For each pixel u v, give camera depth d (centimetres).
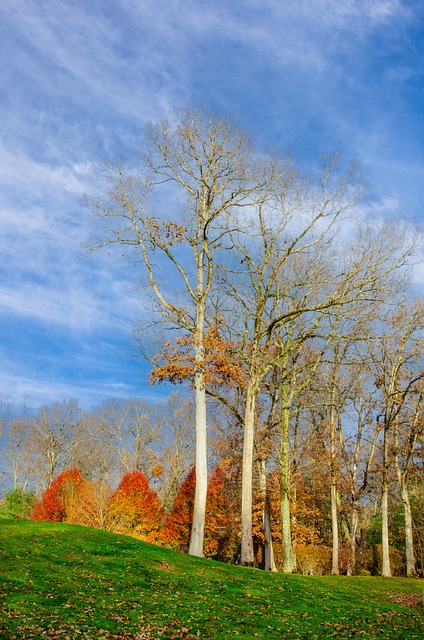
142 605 1382
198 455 2359
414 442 3525
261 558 4084
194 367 2428
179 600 1492
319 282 2669
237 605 1554
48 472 5741
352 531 3653
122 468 5441
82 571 1591
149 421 5494
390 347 3369
